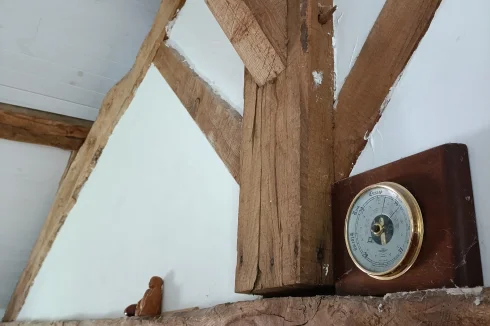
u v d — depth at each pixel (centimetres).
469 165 66
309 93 86
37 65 194
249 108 98
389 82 82
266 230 85
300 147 82
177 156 132
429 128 73
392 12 85
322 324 71
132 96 167
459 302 57
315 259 78
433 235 64
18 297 229
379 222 70
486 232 62
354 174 83
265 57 93
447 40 74
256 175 91
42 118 206
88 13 183
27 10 179
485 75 67
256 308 84
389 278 68
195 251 115
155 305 120
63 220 202
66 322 165
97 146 182
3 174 217
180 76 140
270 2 94
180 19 149
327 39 92
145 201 143
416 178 68
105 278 154
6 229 231
